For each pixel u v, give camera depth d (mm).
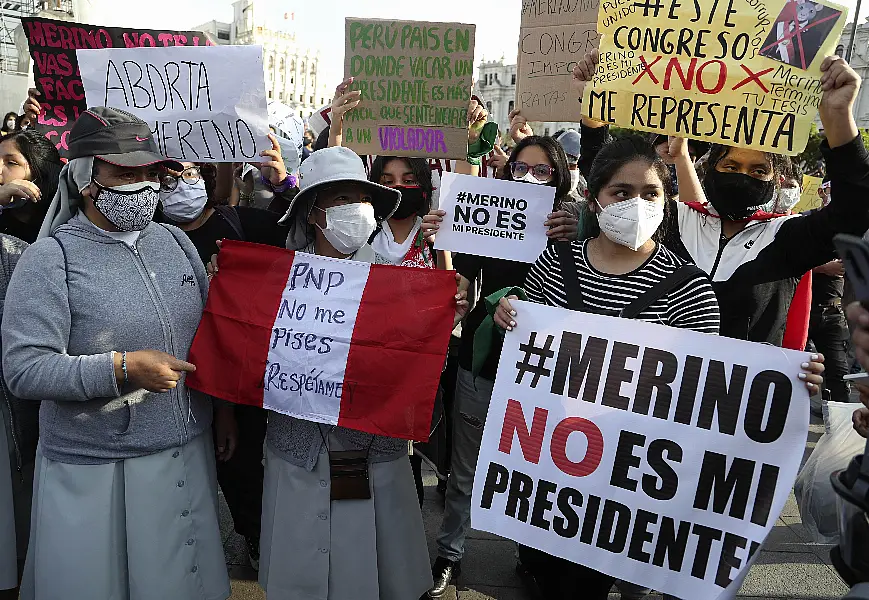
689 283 1994
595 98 2453
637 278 2035
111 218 1978
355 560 2248
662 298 1996
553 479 2031
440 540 2945
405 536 2365
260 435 2924
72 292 1942
